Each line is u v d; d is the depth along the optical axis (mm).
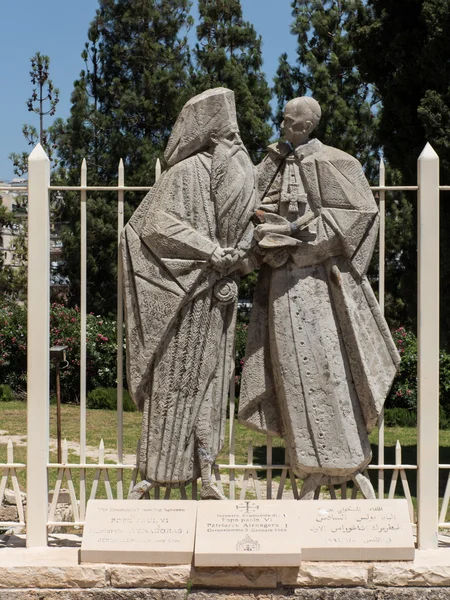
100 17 17500
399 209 14406
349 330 4027
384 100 8898
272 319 4078
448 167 8047
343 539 3801
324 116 14617
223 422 4137
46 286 4055
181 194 4020
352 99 15375
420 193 4062
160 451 4027
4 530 4691
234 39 16500
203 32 16781
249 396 4172
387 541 3797
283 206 4051
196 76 16219
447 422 11219
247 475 4180
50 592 3760
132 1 17438
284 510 3885
